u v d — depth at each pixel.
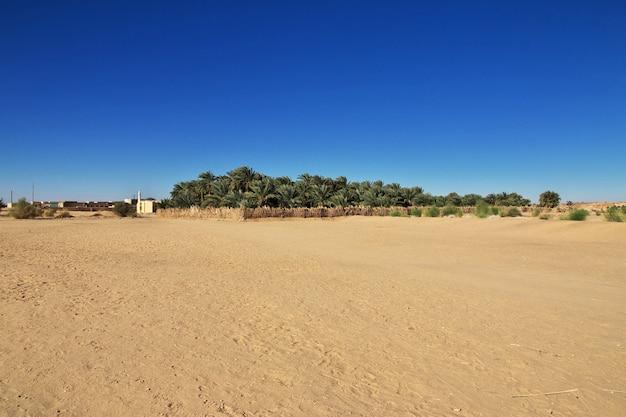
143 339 5.37
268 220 50.41
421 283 9.84
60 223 39.22
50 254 14.73
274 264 13.10
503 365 4.64
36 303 7.22
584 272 11.45
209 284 9.45
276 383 4.09
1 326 5.81
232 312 6.89
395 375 4.35
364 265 13.04
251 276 10.70
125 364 4.50
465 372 4.44
